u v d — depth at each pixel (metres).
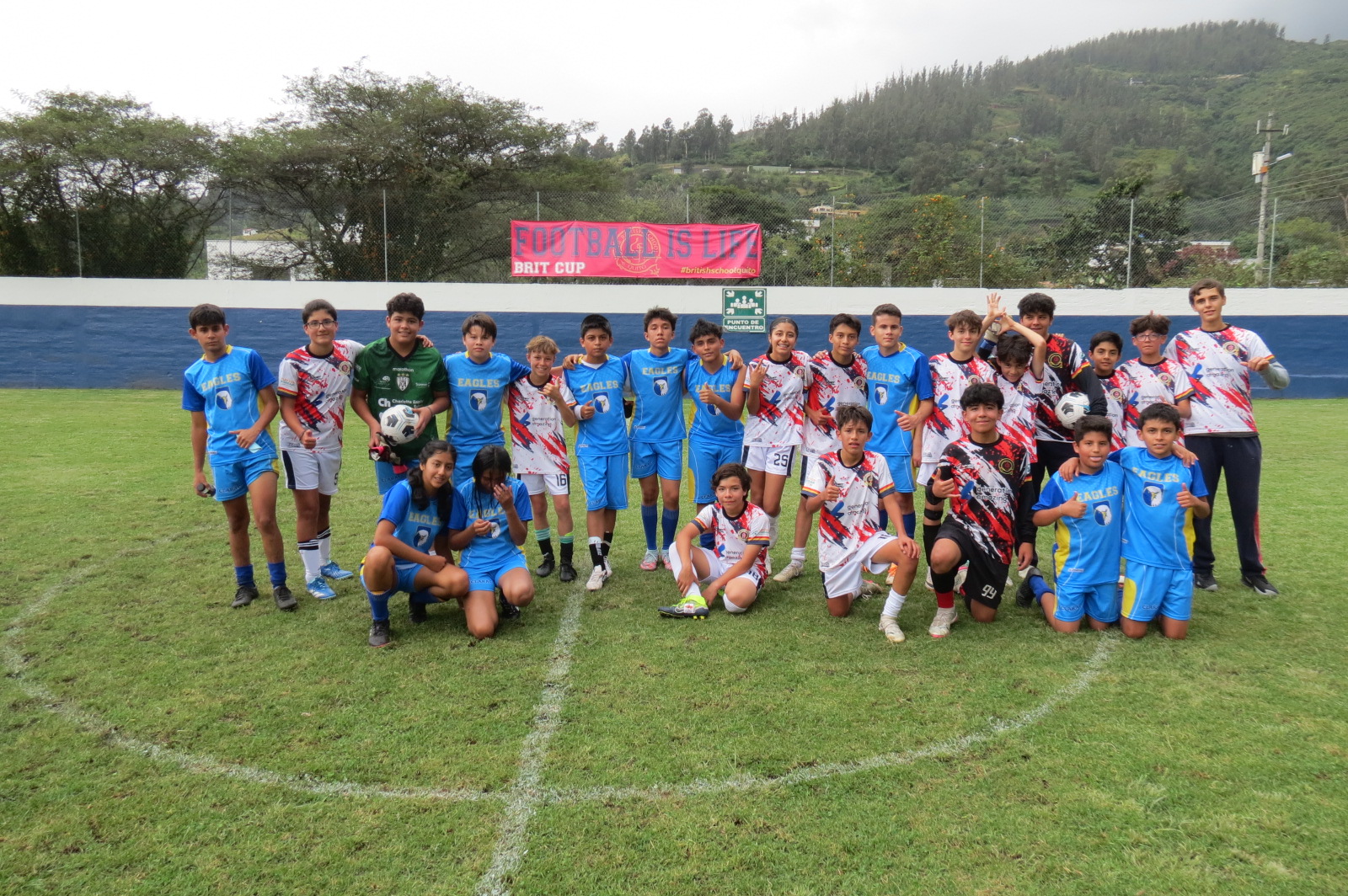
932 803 2.79
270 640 4.23
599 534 5.18
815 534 6.40
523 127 22.67
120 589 5.00
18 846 2.57
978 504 4.34
